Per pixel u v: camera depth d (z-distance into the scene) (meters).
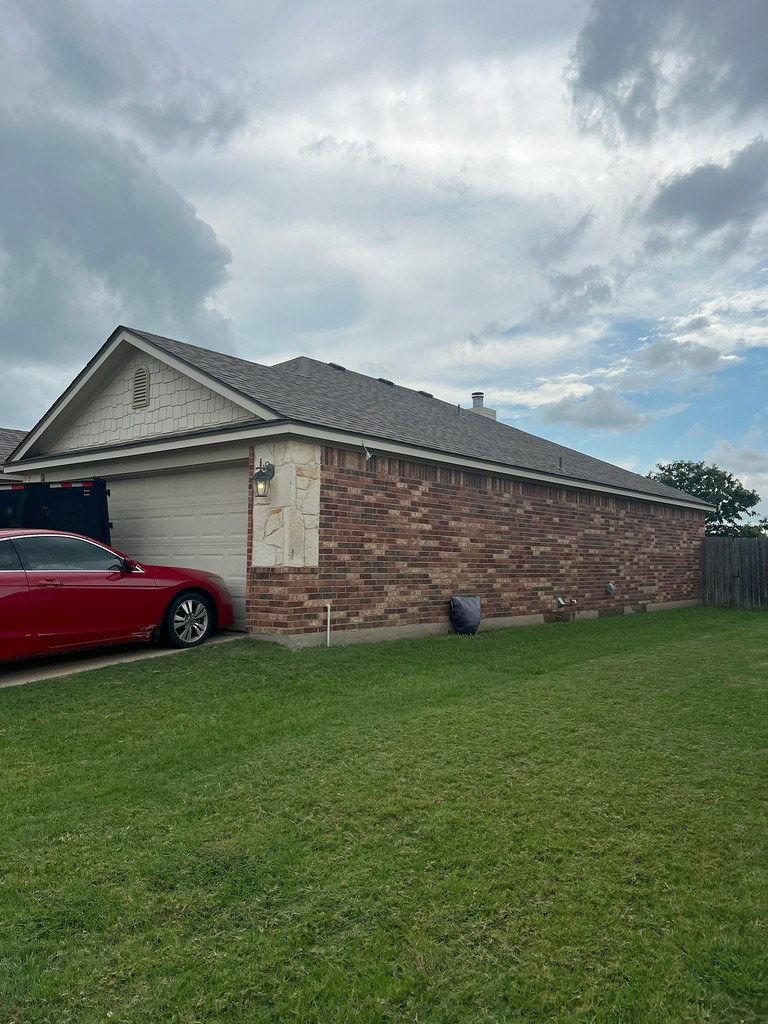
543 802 4.02
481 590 11.78
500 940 2.73
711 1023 2.29
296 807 3.94
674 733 5.34
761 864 3.33
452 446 11.31
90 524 10.22
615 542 15.82
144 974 2.54
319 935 2.77
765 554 18.59
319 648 8.57
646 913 2.92
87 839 3.60
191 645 8.58
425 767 4.54
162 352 10.24
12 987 2.47
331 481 9.19
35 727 5.45
